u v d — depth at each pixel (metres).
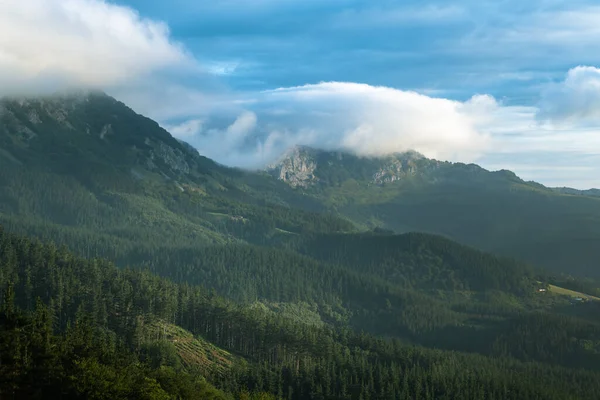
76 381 168.38
